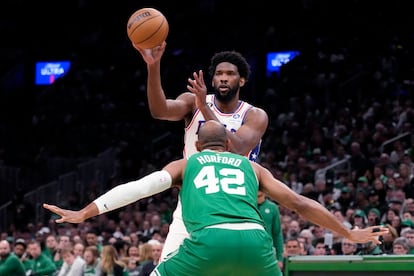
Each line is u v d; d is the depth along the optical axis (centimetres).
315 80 2225
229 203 460
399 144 1656
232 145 533
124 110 2570
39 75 3042
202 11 2847
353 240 479
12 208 2183
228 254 444
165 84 2503
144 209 1888
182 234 502
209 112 538
